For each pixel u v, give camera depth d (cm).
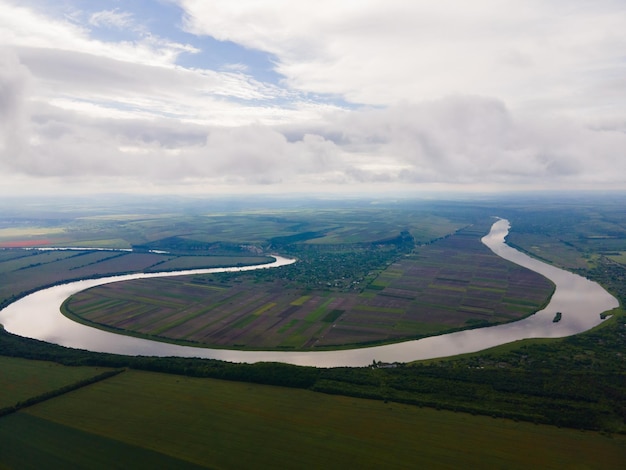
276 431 12762
